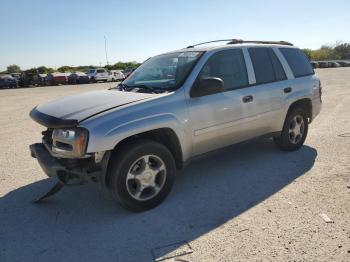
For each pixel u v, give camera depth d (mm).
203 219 3730
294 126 5871
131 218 3820
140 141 3840
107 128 3533
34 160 6070
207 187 4578
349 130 7496
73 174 3727
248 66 5074
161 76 4645
